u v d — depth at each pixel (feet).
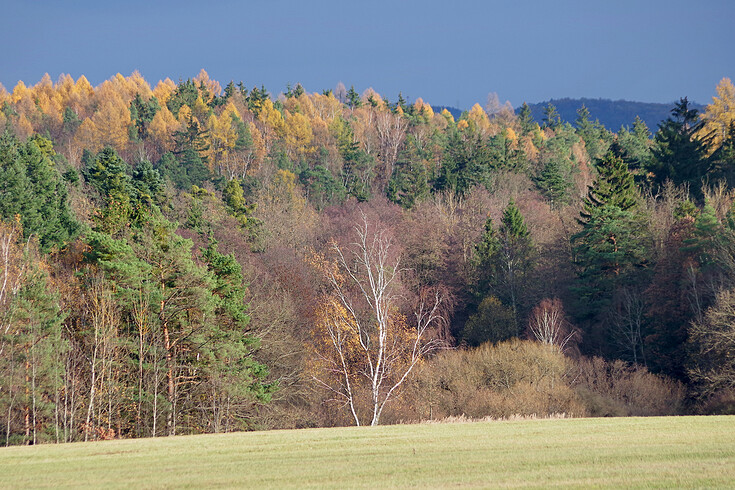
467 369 227.20
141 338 180.34
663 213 331.16
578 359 263.29
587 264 325.42
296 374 227.61
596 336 299.79
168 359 188.34
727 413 206.18
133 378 191.31
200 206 345.72
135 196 345.51
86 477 80.43
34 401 167.02
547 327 274.98
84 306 195.93
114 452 99.35
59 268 235.61
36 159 315.17
